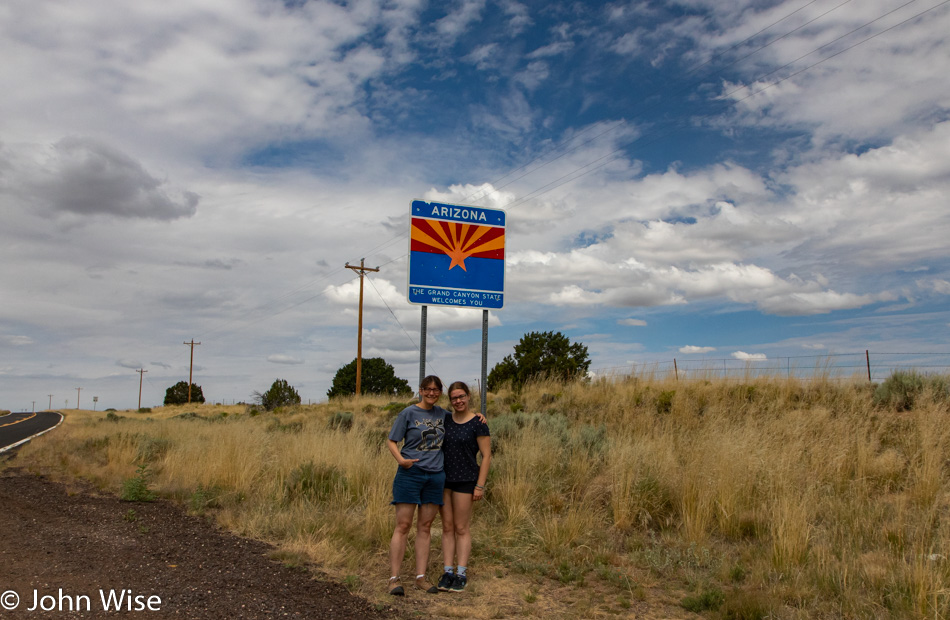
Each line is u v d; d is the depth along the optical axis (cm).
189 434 1473
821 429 927
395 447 525
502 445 1002
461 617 455
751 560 560
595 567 568
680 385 1377
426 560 527
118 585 483
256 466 995
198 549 614
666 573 548
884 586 467
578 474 824
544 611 472
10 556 564
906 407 1075
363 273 3578
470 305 895
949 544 497
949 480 707
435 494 527
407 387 4375
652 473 754
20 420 3975
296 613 438
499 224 922
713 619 449
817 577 495
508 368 2102
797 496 655
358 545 630
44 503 845
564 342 2072
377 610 458
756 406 1159
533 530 660
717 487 688
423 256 878
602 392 1481
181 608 434
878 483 734
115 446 1330
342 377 4350
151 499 886
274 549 627
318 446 1020
